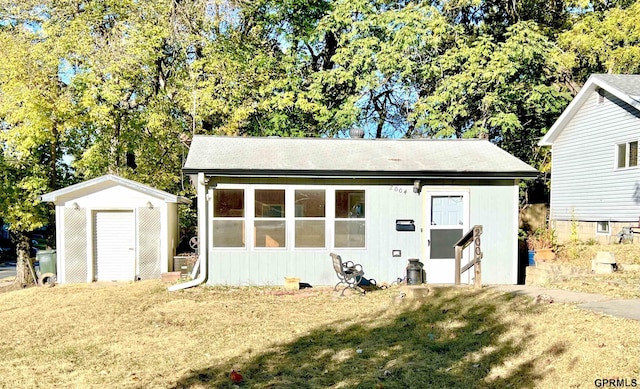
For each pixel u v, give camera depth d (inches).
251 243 457.7
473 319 296.4
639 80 651.5
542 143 784.3
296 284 442.9
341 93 832.9
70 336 315.3
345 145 534.9
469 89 734.5
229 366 243.9
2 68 593.0
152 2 703.7
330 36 901.2
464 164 479.8
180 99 723.4
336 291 423.8
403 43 746.8
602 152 669.3
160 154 754.8
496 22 872.3
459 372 221.9
